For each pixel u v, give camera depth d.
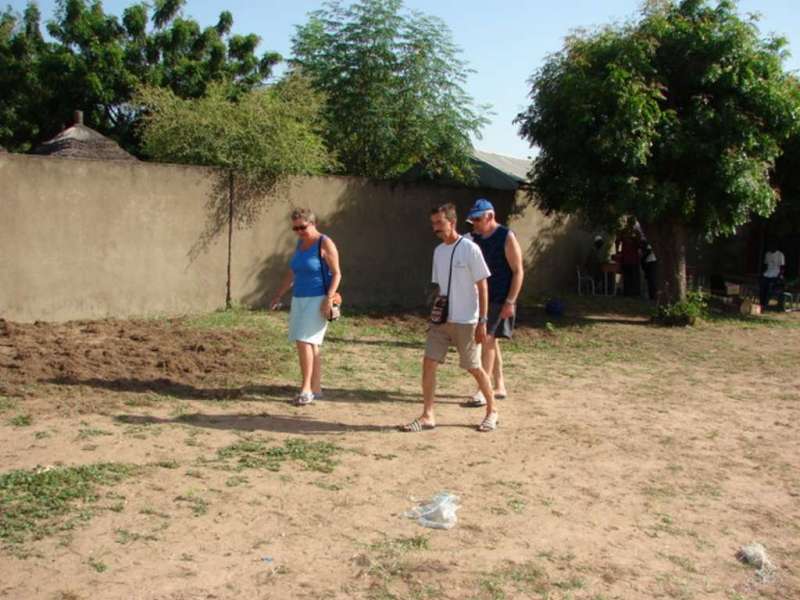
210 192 11.49
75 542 4.02
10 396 6.58
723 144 12.69
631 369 9.88
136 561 3.88
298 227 6.90
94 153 14.16
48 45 27.31
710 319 15.02
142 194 10.79
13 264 9.72
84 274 10.34
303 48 16.83
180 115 12.86
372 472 5.39
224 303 11.83
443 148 16.08
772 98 12.69
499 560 4.19
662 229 14.27
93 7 26.98
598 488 5.39
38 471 4.91
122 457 5.32
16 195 9.68
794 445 6.70
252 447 5.71
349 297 13.35
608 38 13.30
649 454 6.23
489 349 7.12
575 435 6.62
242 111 12.44
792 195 16.97
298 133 12.91
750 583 4.16
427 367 6.48
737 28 12.75
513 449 6.13
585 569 4.17
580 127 12.94
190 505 4.59
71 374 7.35
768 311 17.23
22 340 8.70
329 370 8.59
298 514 4.59
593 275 18.61
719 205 13.18
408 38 15.95
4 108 25.67
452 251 6.28
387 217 13.75
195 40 27.53
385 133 15.52
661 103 13.27
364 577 3.89
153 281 11.01
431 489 5.14
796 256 21.05
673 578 4.16
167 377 7.61
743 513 5.13
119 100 26.25
